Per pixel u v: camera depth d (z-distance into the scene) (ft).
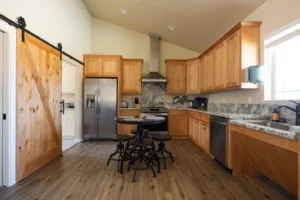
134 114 15.89
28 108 8.14
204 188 7.12
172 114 16.11
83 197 6.39
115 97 15.51
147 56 18.15
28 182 7.50
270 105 8.05
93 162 10.04
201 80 15.52
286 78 7.63
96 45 18.11
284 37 7.53
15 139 7.37
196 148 13.09
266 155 6.34
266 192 6.82
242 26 8.75
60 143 11.16
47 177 8.02
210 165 9.66
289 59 7.48
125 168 9.21
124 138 9.65
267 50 8.48
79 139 14.84
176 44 18.04
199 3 10.27
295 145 4.59
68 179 7.84
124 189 7.00
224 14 10.49
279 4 7.61
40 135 9.09
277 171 6.41
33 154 8.52
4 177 7.10
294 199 6.32
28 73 8.13
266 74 8.42
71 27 13.26
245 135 7.09
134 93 16.97
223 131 8.75
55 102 10.52
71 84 15.99
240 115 8.32
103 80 15.44
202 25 12.67
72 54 13.47
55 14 10.86
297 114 6.25
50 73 9.96
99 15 17.40
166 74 17.21
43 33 9.57
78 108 14.75
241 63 8.75
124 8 14.14
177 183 7.55
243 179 7.95
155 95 18.07
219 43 11.38
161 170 8.97
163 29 15.61
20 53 7.59
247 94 9.95
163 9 12.30
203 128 12.06
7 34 7.04
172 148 13.10
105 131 15.47
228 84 10.09
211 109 15.57
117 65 15.93
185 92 16.97
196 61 16.20
